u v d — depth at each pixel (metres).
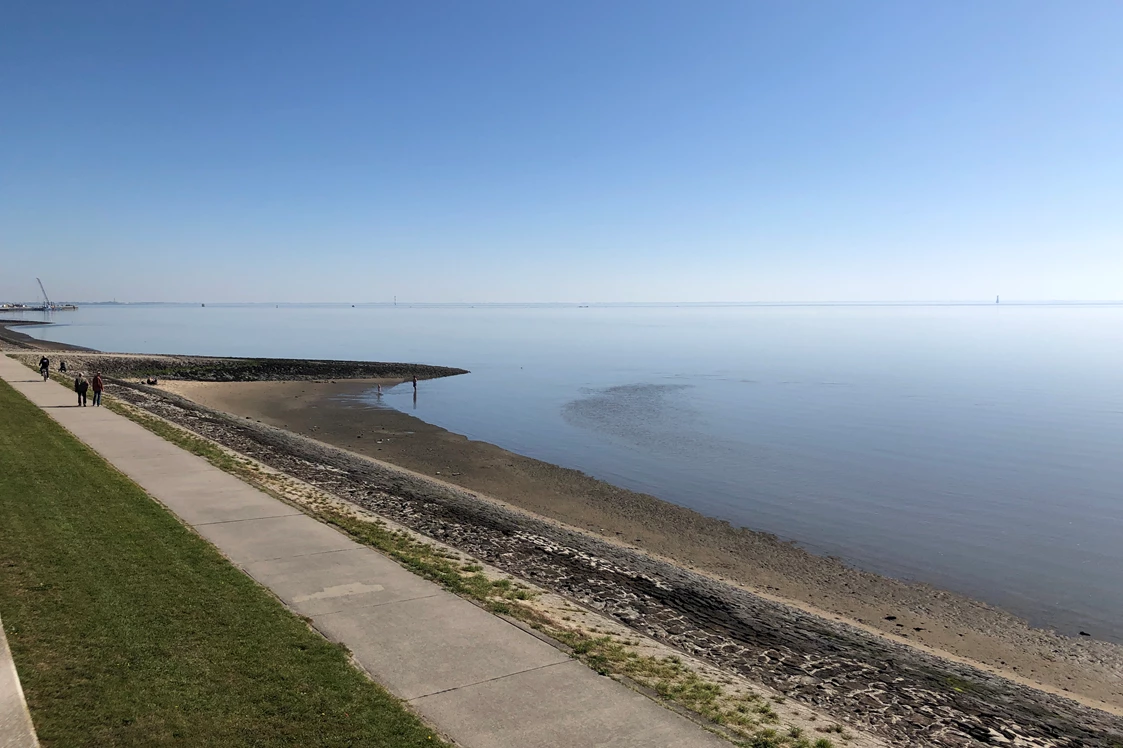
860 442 36.97
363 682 7.17
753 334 161.25
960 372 74.75
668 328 197.00
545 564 14.29
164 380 54.56
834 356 95.94
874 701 9.25
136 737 5.83
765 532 21.92
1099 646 14.76
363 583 10.18
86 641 7.43
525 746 6.30
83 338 123.50
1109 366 82.69
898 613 16.14
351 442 33.22
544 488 26.08
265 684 6.91
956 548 20.84
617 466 30.48
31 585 8.79
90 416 24.27
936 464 32.19
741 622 12.60
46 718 5.98
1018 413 47.66
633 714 7.08
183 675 6.92
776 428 40.69
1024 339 143.88
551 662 8.12
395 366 68.44
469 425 40.09
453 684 7.41
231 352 96.88
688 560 18.89
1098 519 24.02
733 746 6.64
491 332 167.25
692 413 45.91
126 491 14.00
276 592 9.60
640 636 10.17
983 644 14.64
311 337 140.38
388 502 17.91
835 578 18.22
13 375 37.91
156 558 10.24
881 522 23.27
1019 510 24.98
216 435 25.83
